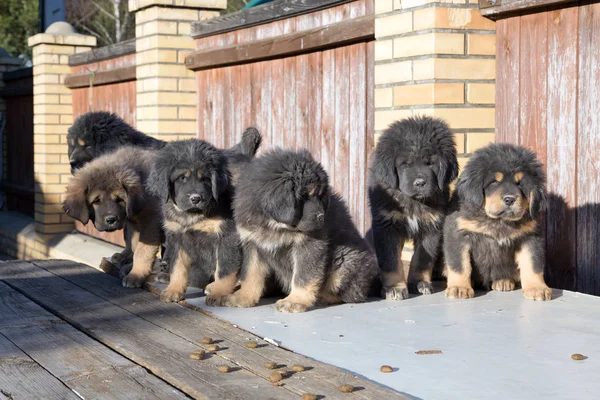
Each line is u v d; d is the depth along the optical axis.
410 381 1.99
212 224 2.65
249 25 4.21
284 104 4.05
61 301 2.72
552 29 2.96
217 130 4.59
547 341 2.25
